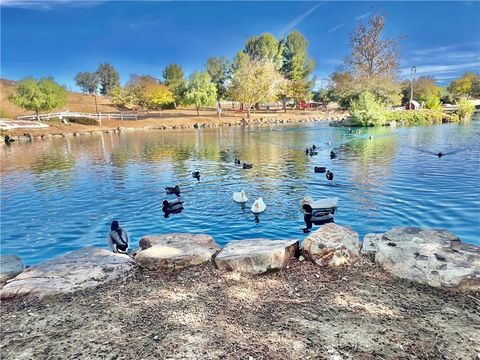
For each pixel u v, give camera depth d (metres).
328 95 94.56
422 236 6.04
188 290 4.91
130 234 9.33
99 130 51.09
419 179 14.23
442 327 3.80
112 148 31.36
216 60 86.38
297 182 14.78
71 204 12.59
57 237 9.41
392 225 9.04
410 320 3.96
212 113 79.25
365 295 4.57
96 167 20.94
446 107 64.19
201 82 70.81
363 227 8.98
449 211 9.91
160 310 4.37
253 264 5.38
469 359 3.27
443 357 3.31
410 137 30.52
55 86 59.59
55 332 3.99
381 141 28.69
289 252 5.77
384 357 3.33
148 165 21.22
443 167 16.70
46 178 17.80
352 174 16.02
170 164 21.41
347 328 3.83
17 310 4.55
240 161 21.25
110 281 5.30
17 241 9.20
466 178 14.05
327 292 4.70
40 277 5.30
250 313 4.23
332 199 10.23
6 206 12.55
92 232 9.70
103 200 12.99
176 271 5.59
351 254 5.60
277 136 38.03
